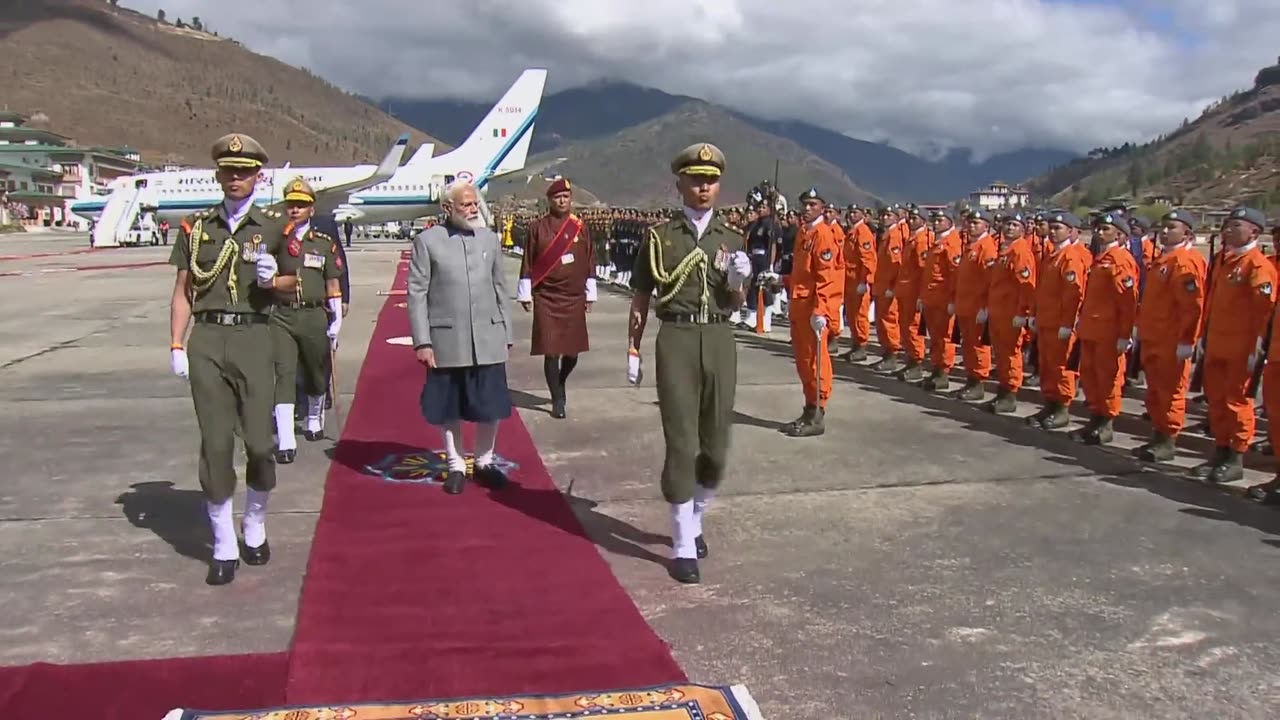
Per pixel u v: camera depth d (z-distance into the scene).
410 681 3.31
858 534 5.04
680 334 4.45
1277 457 5.75
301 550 4.70
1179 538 5.04
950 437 7.39
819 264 7.18
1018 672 3.51
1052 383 7.84
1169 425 6.71
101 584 4.24
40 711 3.11
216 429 4.21
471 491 5.69
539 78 47.62
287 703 3.16
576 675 3.38
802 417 7.50
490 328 5.55
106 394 8.66
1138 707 3.27
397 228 70.62
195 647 3.61
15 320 14.56
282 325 6.31
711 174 4.43
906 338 10.24
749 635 3.80
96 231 44.25
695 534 4.61
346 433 7.16
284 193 6.45
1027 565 4.61
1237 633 3.87
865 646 3.71
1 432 7.16
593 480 6.00
